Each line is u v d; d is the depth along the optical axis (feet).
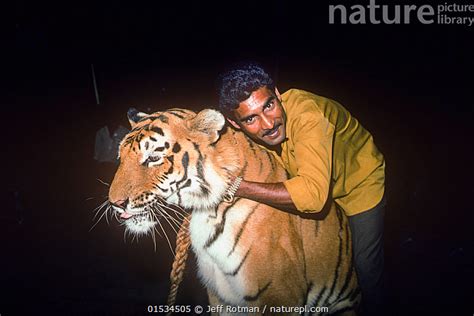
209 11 13.34
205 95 12.72
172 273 5.07
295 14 12.66
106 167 9.83
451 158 9.20
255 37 13.23
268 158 4.33
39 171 10.38
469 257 6.98
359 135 4.31
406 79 11.35
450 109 10.52
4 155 11.00
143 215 4.23
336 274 4.53
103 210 8.61
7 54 12.51
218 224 4.21
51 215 8.67
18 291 6.31
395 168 9.29
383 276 4.66
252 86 3.68
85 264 7.00
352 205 4.35
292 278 4.27
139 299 6.02
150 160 4.16
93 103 12.26
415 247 7.31
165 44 13.44
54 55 12.65
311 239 4.40
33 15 12.69
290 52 12.70
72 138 11.46
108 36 12.96
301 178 3.73
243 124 3.81
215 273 4.39
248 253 4.18
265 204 4.16
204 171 4.16
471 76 10.98
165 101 12.48
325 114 3.93
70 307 5.90
